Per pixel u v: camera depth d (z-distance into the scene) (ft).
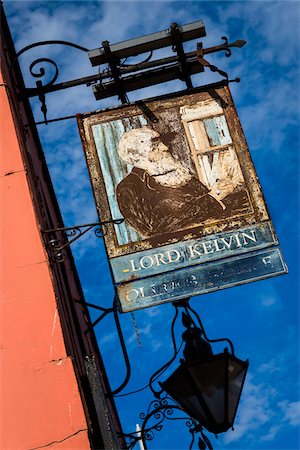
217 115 21.98
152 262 19.99
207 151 21.45
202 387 17.33
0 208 19.56
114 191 21.01
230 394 17.38
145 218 20.56
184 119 21.95
